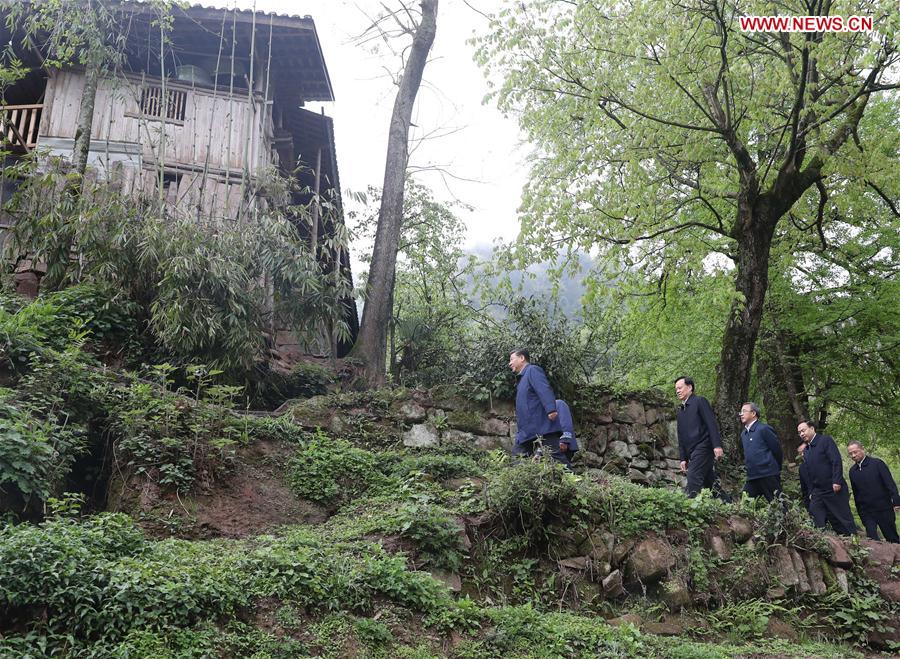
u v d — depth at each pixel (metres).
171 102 15.61
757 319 12.72
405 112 16.33
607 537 7.27
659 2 11.14
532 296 12.23
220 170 15.33
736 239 13.06
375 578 5.68
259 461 8.11
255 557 5.57
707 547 7.66
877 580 8.05
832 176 13.38
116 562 4.96
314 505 7.90
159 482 7.02
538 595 6.75
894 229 16.19
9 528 5.09
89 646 4.24
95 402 7.60
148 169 14.89
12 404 6.76
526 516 7.25
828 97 12.62
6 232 13.09
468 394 11.02
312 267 12.22
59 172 11.53
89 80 12.88
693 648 6.06
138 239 10.73
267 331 12.73
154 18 14.88
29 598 4.35
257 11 15.76
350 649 4.95
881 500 9.91
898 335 16.67
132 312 10.67
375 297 14.81
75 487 7.14
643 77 12.23
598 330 17.67
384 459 9.09
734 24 11.93
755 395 18.06
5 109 14.12
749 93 12.60
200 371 8.96
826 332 17.09
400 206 15.79
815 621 7.45
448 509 7.22
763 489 9.27
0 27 15.07
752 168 12.48
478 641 5.49
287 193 14.02
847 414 18.52
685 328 17.78
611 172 12.99
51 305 9.38
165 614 4.60
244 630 4.79
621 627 6.16
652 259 14.34
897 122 15.53
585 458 11.23
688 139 12.30
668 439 11.83
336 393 11.01
